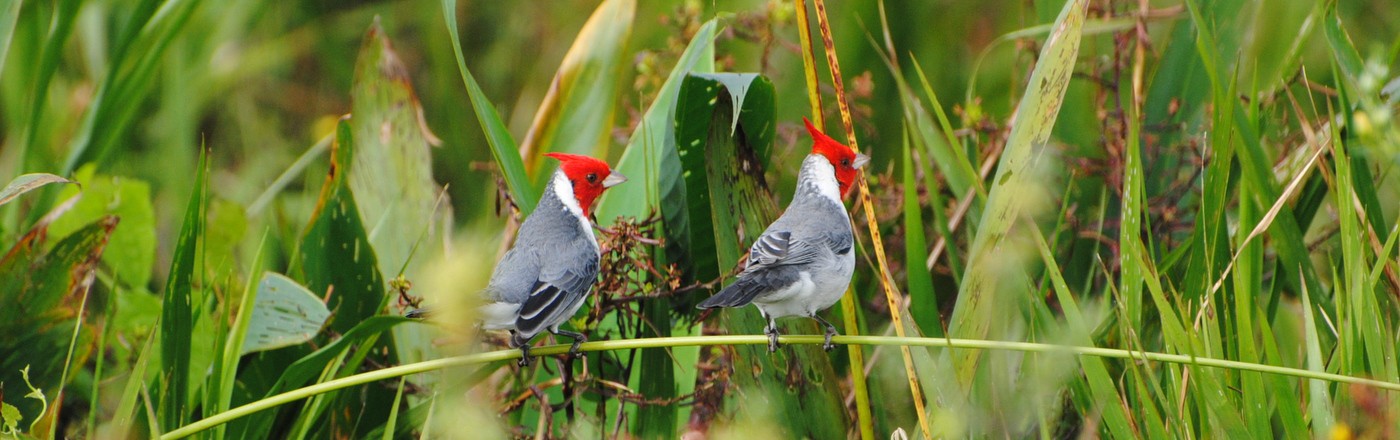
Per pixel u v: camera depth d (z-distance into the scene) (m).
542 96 17.27
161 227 14.63
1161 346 9.72
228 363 9.05
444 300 7.49
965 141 11.88
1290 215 9.23
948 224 11.38
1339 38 9.41
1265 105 10.20
